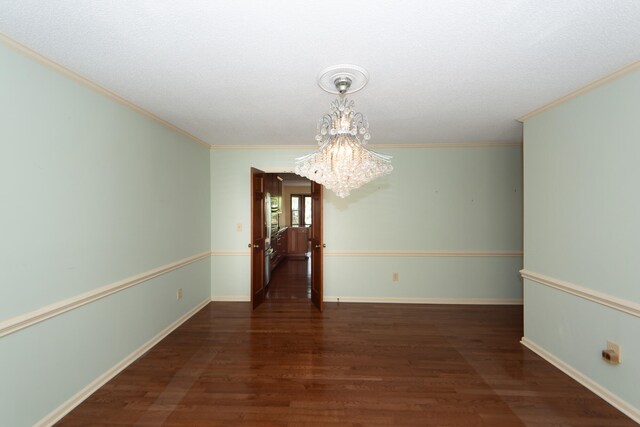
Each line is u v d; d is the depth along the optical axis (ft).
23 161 5.17
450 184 13.00
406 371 7.56
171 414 5.95
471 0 3.95
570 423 5.74
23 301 5.16
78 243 6.29
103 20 4.34
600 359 6.55
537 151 8.46
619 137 6.07
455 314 11.68
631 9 4.11
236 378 7.21
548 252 8.05
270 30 4.62
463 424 5.73
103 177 6.98
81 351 6.36
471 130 10.66
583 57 5.47
